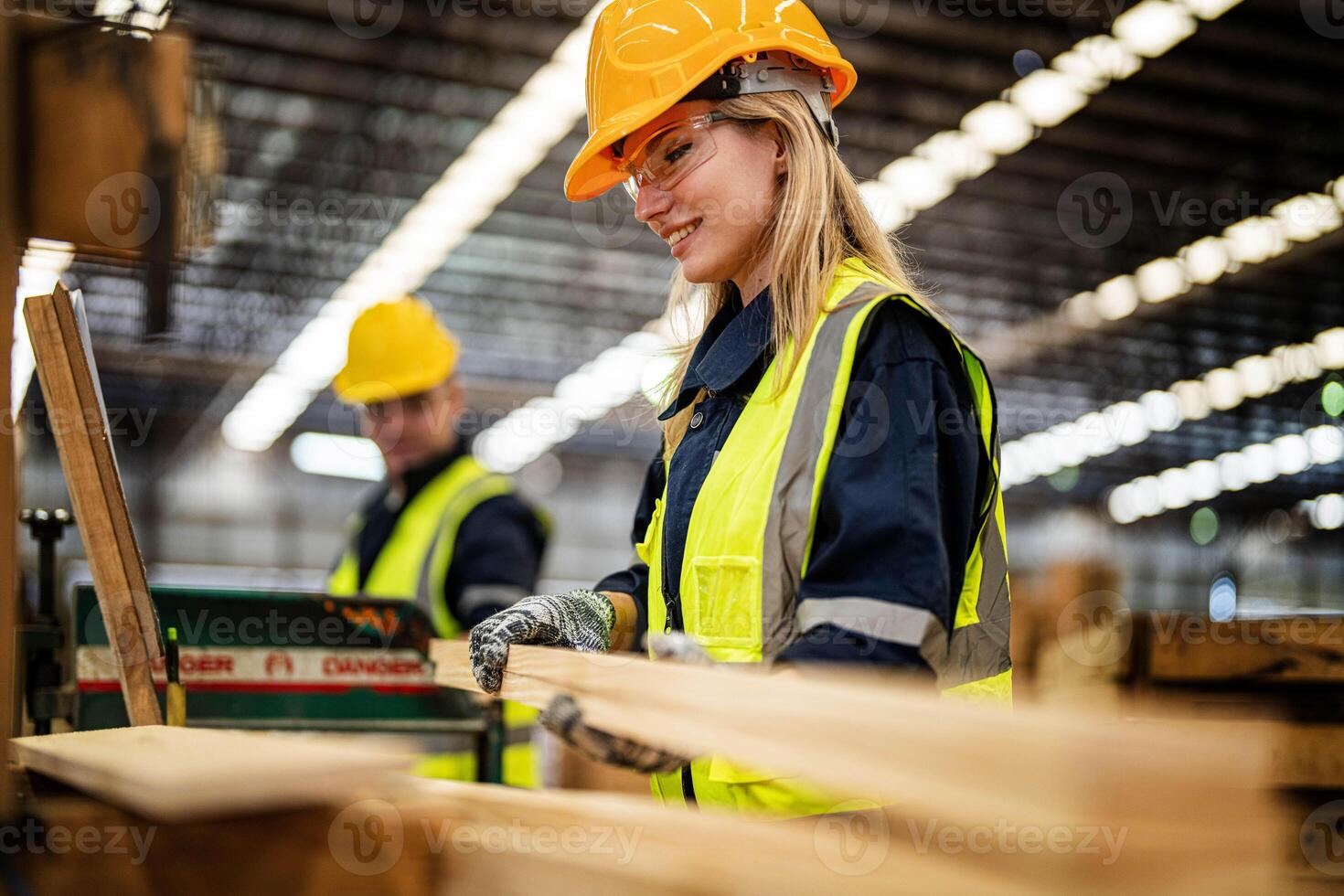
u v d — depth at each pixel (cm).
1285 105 859
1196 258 1116
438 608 328
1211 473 1781
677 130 157
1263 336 1309
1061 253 1115
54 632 226
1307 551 1819
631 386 1380
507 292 1173
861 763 67
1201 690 259
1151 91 857
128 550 173
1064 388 1495
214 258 1064
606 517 1703
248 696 265
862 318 138
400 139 875
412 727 274
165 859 87
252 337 1239
